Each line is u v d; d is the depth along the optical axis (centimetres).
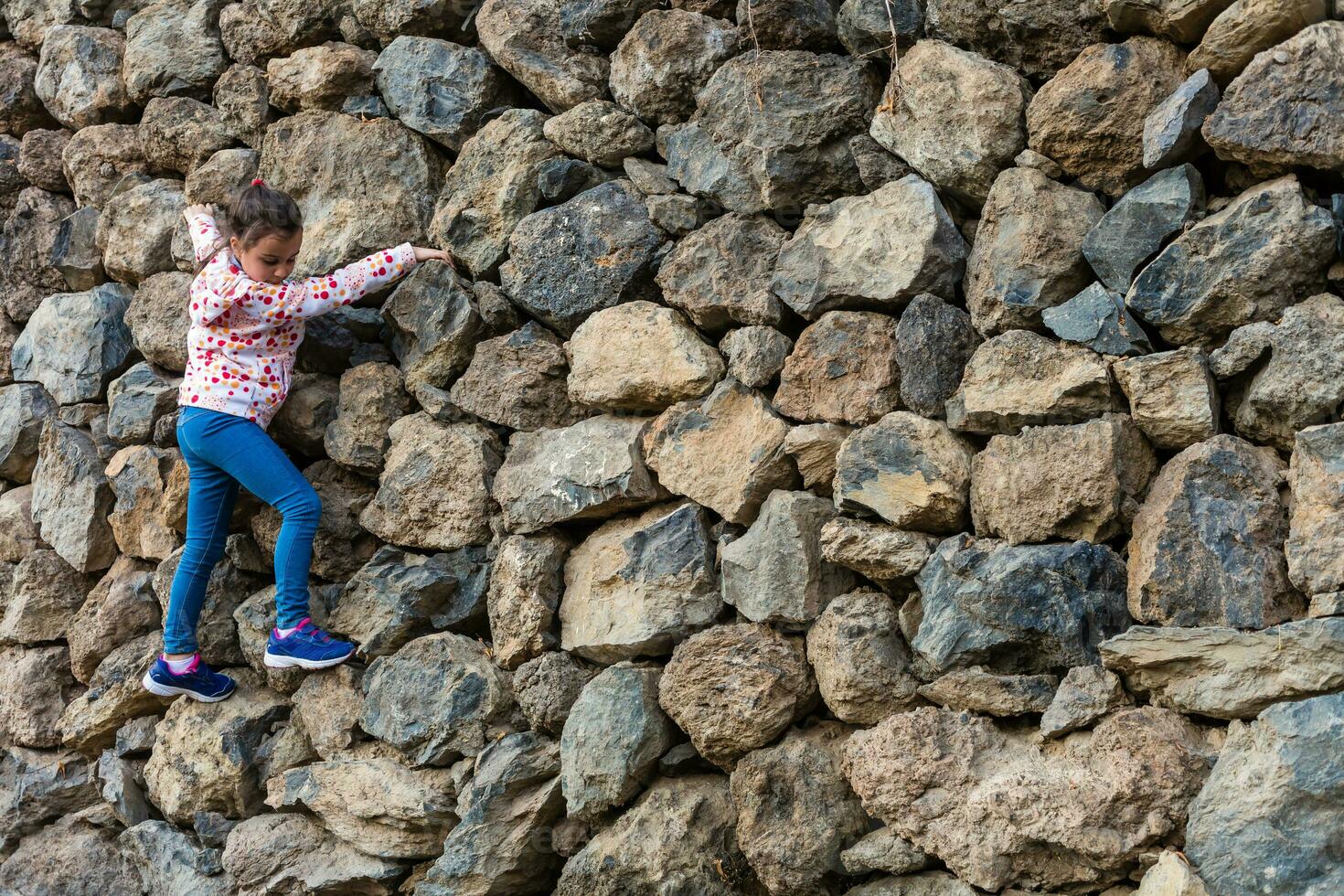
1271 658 234
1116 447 258
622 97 338
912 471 280
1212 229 252
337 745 347
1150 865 241
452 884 314
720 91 318
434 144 371
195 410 338
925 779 263
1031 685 263
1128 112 267
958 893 260
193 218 359
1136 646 247
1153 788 240
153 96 420
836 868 279
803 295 301
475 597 339
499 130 352
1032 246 274
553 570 329
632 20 340
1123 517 261
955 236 291
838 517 292
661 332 319
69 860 394
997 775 258
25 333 440
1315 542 236
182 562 353
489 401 343
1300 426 245
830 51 317
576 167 342
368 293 354
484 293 348
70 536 411
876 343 293
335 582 362
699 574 307
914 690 279
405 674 337
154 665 369
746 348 306
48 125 473
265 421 346
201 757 363
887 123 298
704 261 316
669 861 291
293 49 393
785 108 310
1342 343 238
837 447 294
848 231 299
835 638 284
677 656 302
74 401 418
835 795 282
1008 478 269
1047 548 263
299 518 338
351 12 385
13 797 407
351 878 337
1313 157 242
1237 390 257
